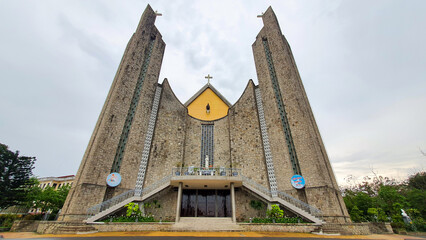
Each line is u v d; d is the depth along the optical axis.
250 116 26.55
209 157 25.11
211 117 29.12
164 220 19.52
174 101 27.09
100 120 22.48
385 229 18.75
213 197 21.33
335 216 16.95
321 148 23.11
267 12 31.64
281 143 22.59
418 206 26.42
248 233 14.15
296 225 15.48
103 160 18.84
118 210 17.53
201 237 11.97
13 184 24.62
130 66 24.73
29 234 13.57
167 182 19.62
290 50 31.86
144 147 22.41
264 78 27.89
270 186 21.39
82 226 14.15
